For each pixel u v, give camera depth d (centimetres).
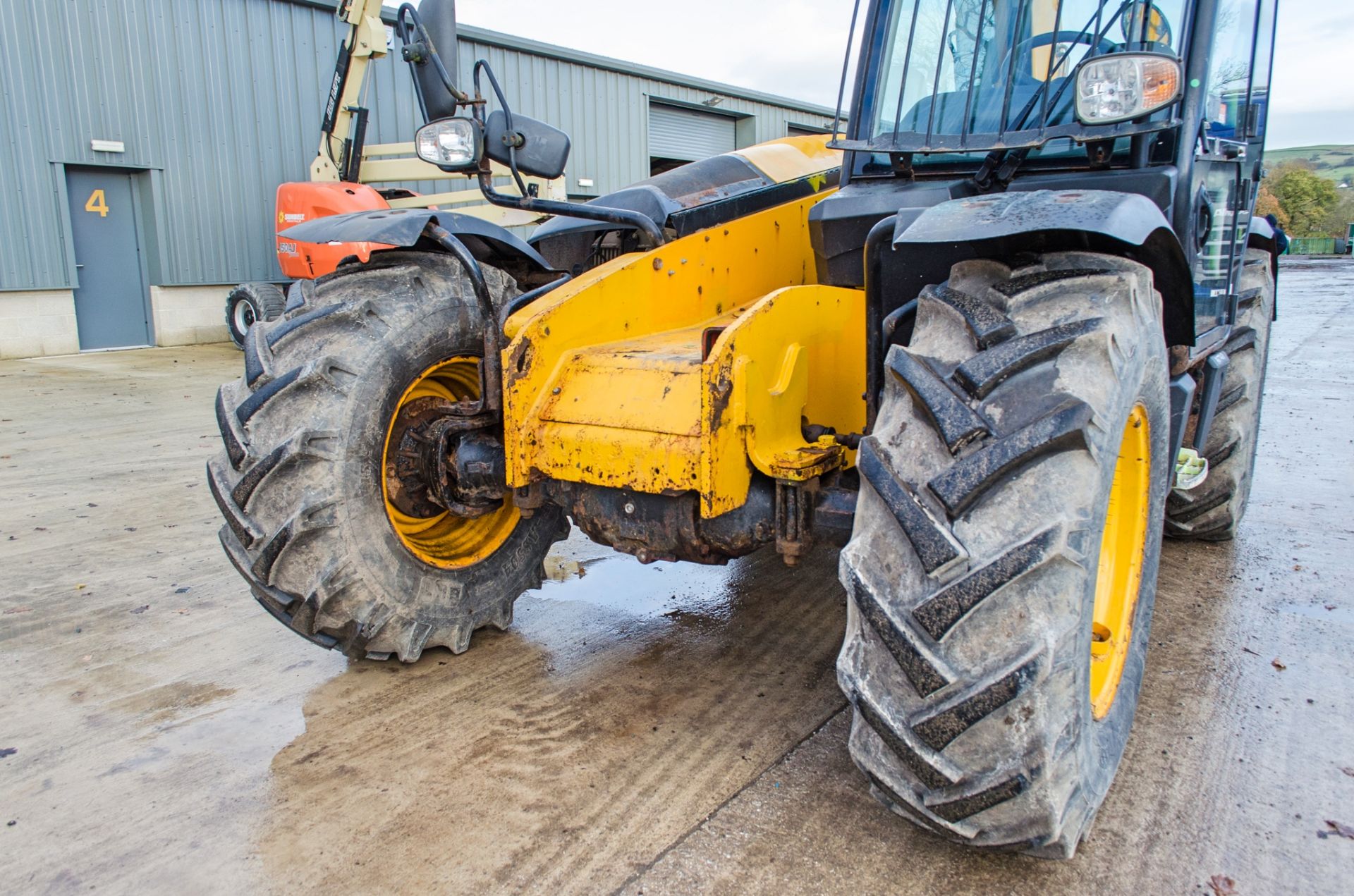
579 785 222
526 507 245
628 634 313
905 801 176
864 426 263
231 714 259
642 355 233
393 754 237
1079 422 160
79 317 1138
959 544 159
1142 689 266
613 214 257
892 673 170
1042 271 185
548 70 1566
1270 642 296
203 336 1228
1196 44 228
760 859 194
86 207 1127
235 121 1210
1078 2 230
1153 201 222
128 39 1112
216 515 446
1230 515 370
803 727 249
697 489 211
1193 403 297
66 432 638
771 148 327
